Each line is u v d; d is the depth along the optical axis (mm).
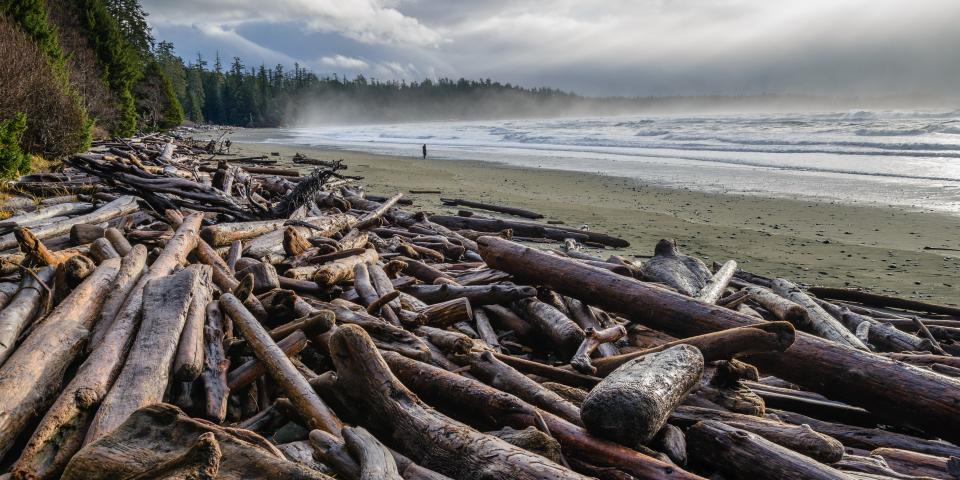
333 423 2971
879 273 9602
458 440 2604
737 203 17234
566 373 4086
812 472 2662
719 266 9156
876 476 2924
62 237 6570
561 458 2762
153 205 8633
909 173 23203
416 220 11250
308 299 5230
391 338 4184
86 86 29203
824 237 12508
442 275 6875
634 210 16016
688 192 19609
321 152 39969
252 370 3557
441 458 2621
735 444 2908
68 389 2756
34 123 15211
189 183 8750
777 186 20828
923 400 3381
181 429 2178
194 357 3305
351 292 5648
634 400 2770
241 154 34031
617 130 58750
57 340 3234
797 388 4785
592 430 2883
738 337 3717
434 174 25484
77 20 37438
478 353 4082
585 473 2814
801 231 13141
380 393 2982
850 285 8898
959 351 5957
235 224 7344
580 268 5316
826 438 3078
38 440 2463
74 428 2654
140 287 4273
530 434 2740
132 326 3604
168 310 3699
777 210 15977
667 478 2602
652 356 3354
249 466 2025
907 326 6719
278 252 6875
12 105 14758
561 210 16031
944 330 6410
